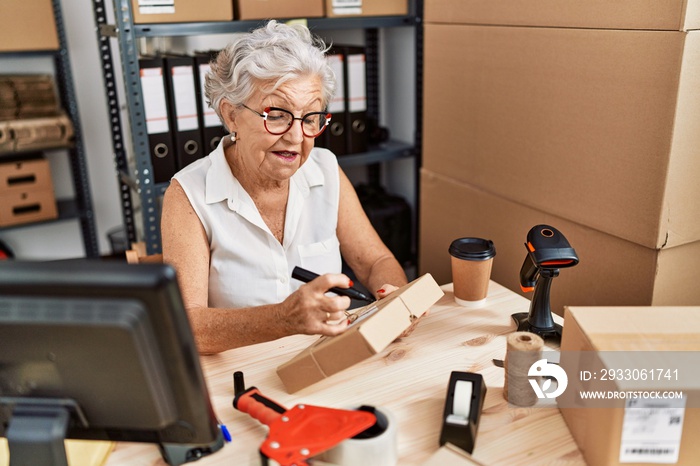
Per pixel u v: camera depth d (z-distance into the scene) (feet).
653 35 4.03
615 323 2.90
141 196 6.68
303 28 4.43
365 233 5.19
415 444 2.86
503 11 5.26
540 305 3.78
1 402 2.30
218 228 4.54
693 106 4.06
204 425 2.38
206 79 4.50
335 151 7.97
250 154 4.37
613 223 4.62
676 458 2.55
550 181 5.11
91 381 2.20
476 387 3.04
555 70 4.84
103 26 6.77
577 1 4.54
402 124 8.93
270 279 4.70
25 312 2.03
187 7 6.31
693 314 3.01
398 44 8.62
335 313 3.35
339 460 2.68
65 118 8.75
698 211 4.41
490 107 5.61
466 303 4.21
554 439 2.90
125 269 2.02
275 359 3.66
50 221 9.07
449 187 6.43
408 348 3.69
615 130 4.44
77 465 2.77
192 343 2.20
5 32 8.05
